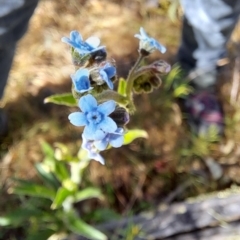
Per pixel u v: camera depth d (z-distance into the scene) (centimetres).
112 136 7
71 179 13
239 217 14
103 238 13
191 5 15
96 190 14
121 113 8
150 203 15
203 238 14
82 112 7
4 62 14
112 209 15
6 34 13
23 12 13
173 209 15
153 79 9
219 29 15
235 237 14
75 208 15
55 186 14
